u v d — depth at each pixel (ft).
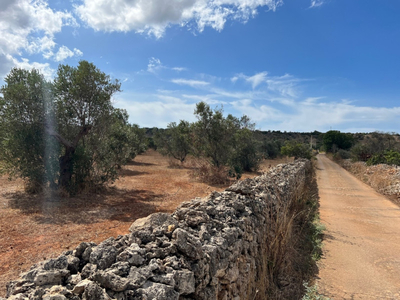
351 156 119.03
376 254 19.34
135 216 27.02
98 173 39.47
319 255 18.74
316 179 62.34
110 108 38.96
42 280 5.87
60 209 28.22
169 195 38.09
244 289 11.23
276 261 15.38
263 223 15.49
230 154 61.57
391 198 40.65
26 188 35.27
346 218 28.91
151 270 6.84
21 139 32.40
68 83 35.22
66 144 35.47
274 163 104.53
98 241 20.01
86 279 6.07
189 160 84.07
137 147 74.18
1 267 15.64
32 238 20.21
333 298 13.57
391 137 127.85
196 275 7.79
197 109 58.65
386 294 14.12
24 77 34.88
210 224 10.87
